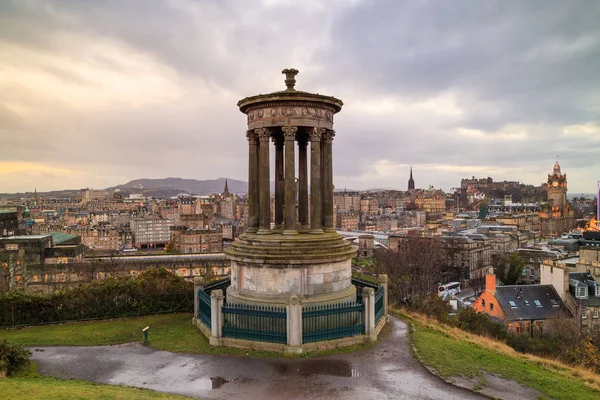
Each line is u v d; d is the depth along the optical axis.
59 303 28.58
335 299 23.52
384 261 89.25
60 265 88.94
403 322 26.89
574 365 29.41
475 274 114.00
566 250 114.75
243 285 24.25
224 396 16.27
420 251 87.19
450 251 116.06
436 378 18.00
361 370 18.61
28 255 97.75
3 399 13.89
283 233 24.39
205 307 24.00
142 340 23.56
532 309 60.56
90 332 25.67
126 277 32.78
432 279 79.75
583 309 59.62
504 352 24.48
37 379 17.97
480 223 198.88
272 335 20.70
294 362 19.34
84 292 29.22
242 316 21.58
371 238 140.12
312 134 24.92
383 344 21.98
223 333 21.73
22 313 27.80
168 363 19.80
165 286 30.72
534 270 103.00
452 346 22.73
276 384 17.22
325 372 18.36
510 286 64.19
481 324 40.03
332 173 26.64
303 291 23.16
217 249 174.50
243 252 23.98
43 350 22.38
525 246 152.88
